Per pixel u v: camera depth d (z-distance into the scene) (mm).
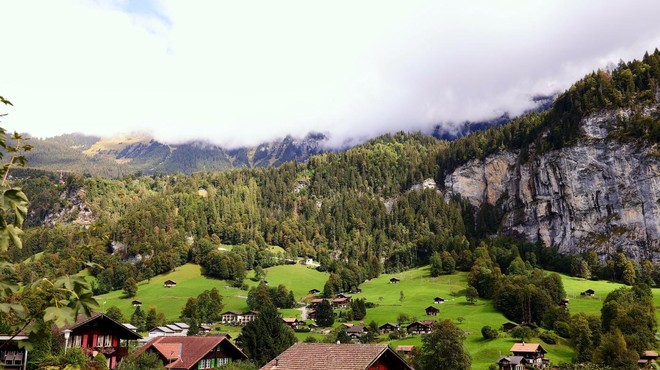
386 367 51250
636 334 138250
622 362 118125
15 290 9039
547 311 171250
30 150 10617
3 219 9086
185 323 182375
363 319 195000
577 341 141875
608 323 147500
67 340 59625
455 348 104125
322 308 193000
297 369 48688
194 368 72188
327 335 165125
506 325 161500
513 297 182875
